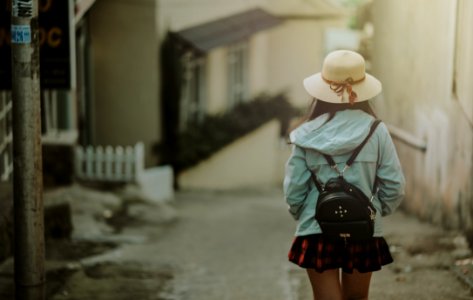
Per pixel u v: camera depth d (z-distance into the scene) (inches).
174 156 631.2
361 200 132.5
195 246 337.4
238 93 745.6
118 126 614.9
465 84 265.7
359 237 131.7
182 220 442.9
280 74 816.3
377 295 199.8
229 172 703.7
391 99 452.4
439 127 318.7
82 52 556.1
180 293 233.9
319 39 808.3
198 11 657.6
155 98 610.9
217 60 700.7
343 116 136.0
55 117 443.5
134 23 603.8
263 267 278.4
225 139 680.4
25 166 163.0
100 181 487.8
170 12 619.8
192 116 674.8
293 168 135.9
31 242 165.5
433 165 331.6
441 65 314.5
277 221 443.2
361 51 581.9
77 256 290.2
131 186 486.9
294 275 249.3
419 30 367.6
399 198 136.4
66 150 429.7
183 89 647.8
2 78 301.0
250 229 404.5
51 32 303.1
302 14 803.4
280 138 765.9
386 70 471.5
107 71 609.3
